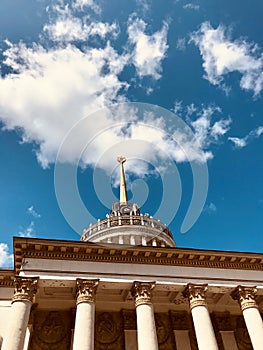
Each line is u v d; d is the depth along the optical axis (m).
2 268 31.45
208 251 31.28
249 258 32.03
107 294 32.00
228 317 33.50
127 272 29.14
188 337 31.31
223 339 31.67
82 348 23.45
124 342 29.97
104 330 30.62
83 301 26.30
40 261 28.09
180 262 30.91
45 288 29.56
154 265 30.19
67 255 28.91
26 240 28.17
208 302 33.94
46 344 28.67
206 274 30.64
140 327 25.91
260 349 26.30
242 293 29.98
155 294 32.31
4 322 29.12
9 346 22.62
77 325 25.02
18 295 25.56
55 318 30.36
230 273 31.25
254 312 28.67
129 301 32.31
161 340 30.92
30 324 28.91
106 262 29.42
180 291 30.31
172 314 32.69
